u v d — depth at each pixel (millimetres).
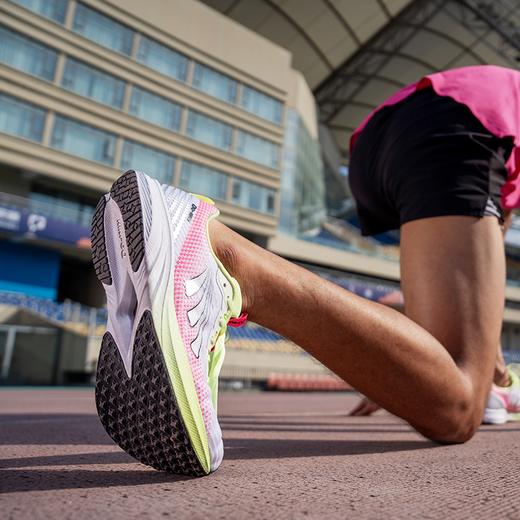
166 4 18375
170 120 18250
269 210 20359
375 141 1391
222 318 677
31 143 15031
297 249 21078
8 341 13023
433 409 914
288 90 22109
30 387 11859
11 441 1144
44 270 16578
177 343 588
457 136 1113
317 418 2369
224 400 5805
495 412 1812
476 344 981
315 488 624
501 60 26797
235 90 20094
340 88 27938
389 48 26000
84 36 16469
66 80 16000
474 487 660
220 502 526
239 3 21781
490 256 1062
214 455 634
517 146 1157
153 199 627
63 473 688
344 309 750
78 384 13312
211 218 683
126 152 17047
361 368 803
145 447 619
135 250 605
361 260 23078
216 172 19203
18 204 15195
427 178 1116
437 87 1213
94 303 18906
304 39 24359
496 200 1122
